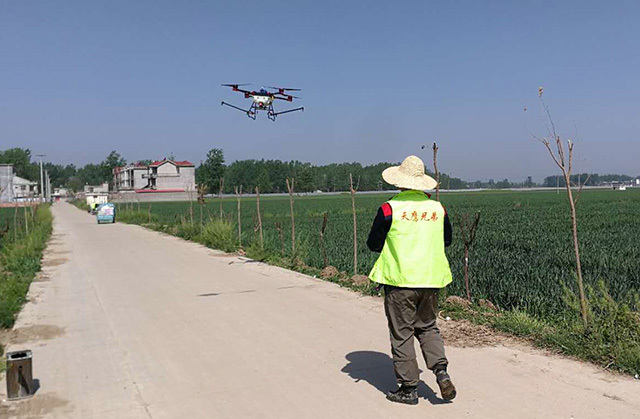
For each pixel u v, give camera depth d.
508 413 4.18
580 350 5.48
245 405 4.54
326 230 24.03
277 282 10.55
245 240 19.88
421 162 4.71
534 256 13.40
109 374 5.43
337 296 8.95
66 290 10.36
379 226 4.50
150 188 108.69
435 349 4.41
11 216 39.72
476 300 8.46
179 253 16.70
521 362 5.38
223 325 7.23
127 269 13.15
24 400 4.78
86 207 69.75
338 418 4.22
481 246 15.81
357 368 5.38
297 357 5.77
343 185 138.50
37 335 7.01
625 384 4.74
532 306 7.77
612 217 30.94
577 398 4.44
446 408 4.33
